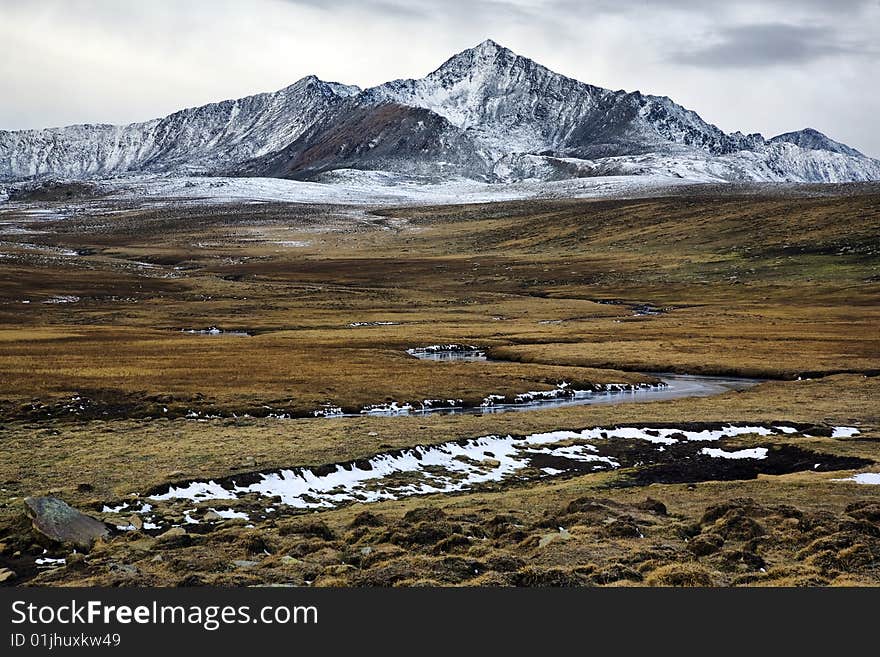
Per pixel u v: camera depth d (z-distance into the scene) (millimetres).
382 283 187750
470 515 27422
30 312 122562
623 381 69250
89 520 25156
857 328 103750
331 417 51844
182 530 24953
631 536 24031
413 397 58844
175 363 70125
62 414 49062
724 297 151375
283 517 28688
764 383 69250
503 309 141875
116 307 134625
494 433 45031
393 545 23109
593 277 185750
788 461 40281
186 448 39000
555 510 28250
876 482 32844
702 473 38094
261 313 132375
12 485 31234
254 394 56656
